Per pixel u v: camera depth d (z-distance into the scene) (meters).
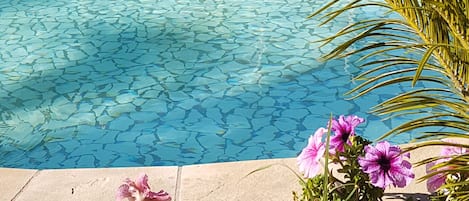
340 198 2.47
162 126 5.25
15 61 6.62
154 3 8.21
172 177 3.52
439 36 2.07
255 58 6.49
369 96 5.61
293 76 6.07
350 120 2.59
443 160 2.61
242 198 3.28
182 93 5.81
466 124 2.16
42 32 7.37
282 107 5.51
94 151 4.91
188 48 6.79
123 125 5.28
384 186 2.34
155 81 6.07
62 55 6.74
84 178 3.55
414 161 3.52
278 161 3.64
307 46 6.74
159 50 6.77
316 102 5.57
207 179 3.48
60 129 5.25
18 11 8.05
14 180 3.56
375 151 2.40
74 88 5.98
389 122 5.13
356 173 2.48
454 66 2.09
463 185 2.38
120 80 6.12
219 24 7.43
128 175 3.57
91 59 6.61
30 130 5.25
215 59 6.50
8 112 5.57
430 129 4.92
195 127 5.21
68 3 8.30
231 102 5.62
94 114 5.48
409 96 2.22
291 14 7.67
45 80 6.17
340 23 7.34
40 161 4.80
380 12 7.56
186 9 7.96
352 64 6.23
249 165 3.61
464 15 1.88
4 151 4.95
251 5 8.03
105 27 7.45
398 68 5.99
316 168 2.45
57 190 3.44
